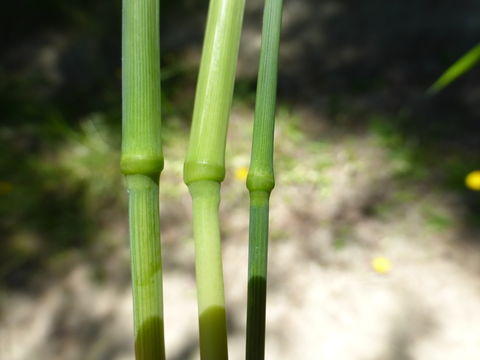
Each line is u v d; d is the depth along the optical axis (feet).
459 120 0.72
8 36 1.01
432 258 0.56
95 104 0.85
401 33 0.87
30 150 0.78
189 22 0.98
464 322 0.49
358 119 0.74
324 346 0.49
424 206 0.62
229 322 0.53
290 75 0.84
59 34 1.00
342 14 0.93
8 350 0.54
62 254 0.63
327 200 0.64
